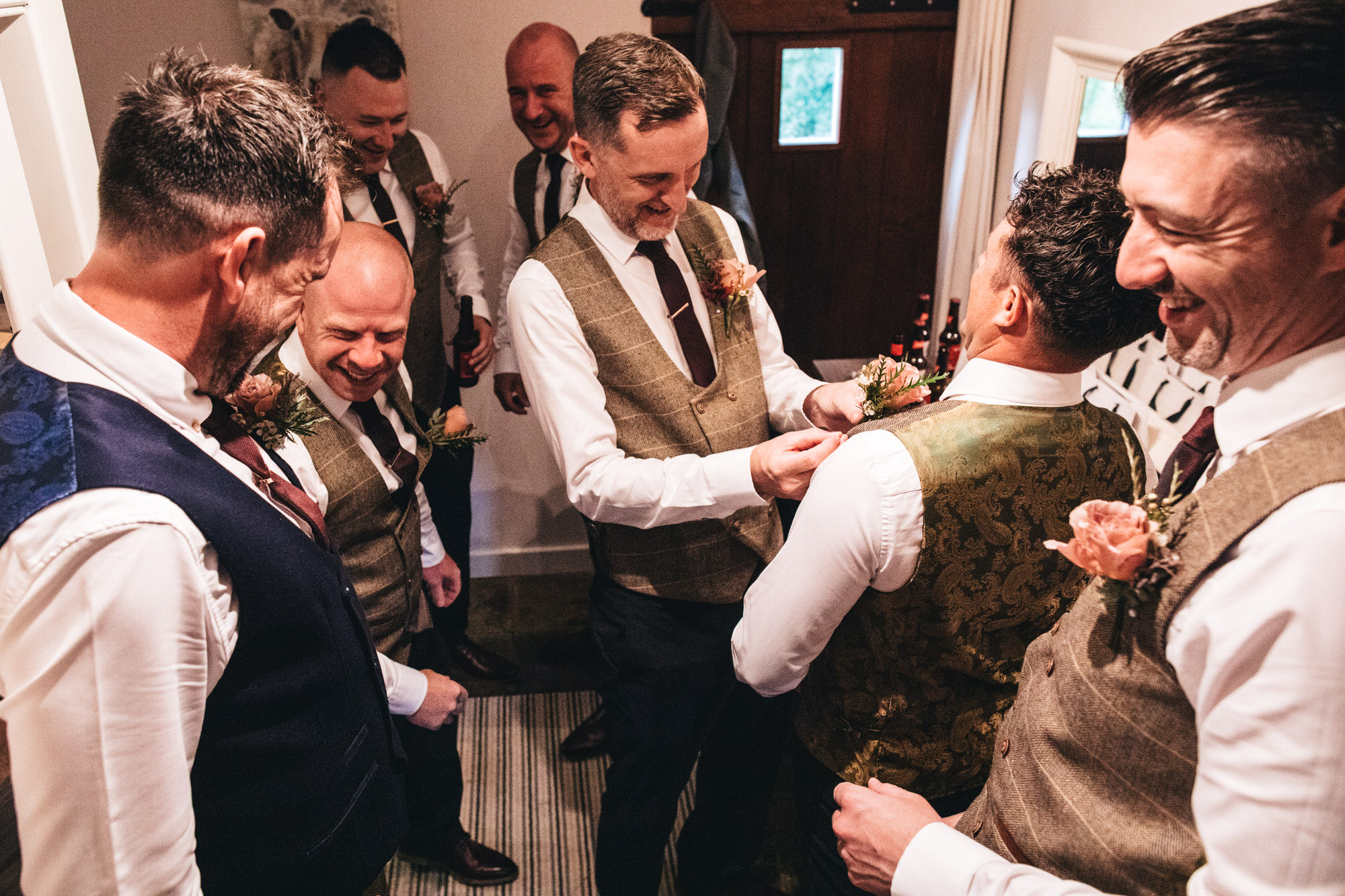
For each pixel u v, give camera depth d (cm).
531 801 253
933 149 344
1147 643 83
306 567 110
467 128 304
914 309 371
